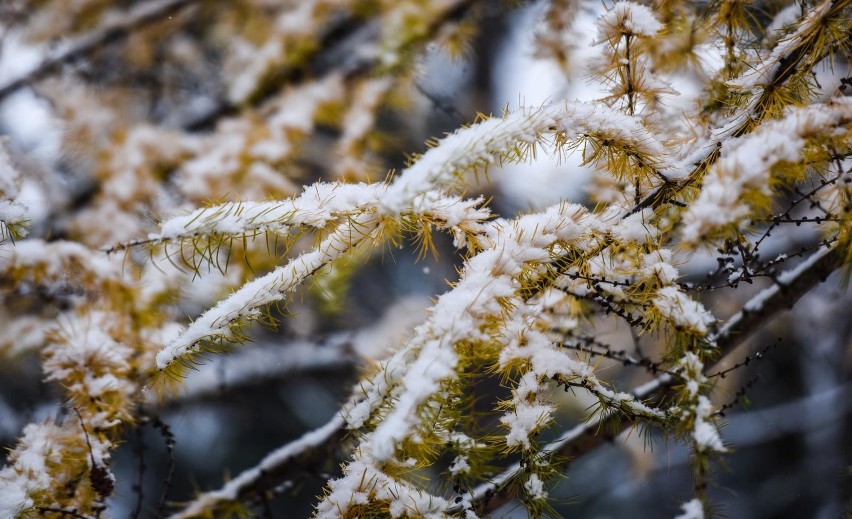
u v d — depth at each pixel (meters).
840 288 1.70
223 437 4.98
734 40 1.80
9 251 1.91
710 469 1.59
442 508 1.65
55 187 2.38
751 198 1.60
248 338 1.68
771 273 1.79
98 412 1.80
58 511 1.73
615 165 1.69
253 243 1.99
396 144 2.50
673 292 1.65
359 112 2.42
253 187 2.21
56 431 1.79
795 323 4.40
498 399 1.69
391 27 2.53
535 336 1.67
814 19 1.67
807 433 5.19
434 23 2.49
